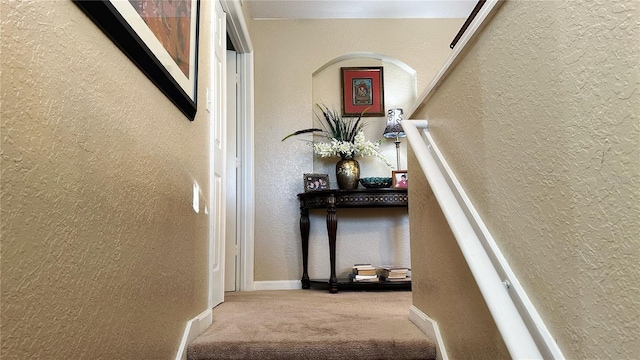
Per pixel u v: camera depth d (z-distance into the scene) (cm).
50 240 77
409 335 168
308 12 395
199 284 182
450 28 410
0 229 64
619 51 63
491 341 112
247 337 166
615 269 65
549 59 82
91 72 94
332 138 390
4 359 65
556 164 80
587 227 71
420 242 185
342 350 158
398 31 408
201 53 202
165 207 140
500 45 104
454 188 135
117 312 102
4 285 65
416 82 404
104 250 97
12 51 69
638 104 59
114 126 104
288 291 348
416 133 156
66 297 81
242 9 346
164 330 136
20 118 70
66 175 83
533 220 89
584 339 73
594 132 69
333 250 338
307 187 371
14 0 69
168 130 147
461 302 135
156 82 132
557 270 81
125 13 107
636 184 60
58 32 81
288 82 399
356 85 410
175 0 153
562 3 77
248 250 369
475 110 121
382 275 358
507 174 101
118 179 105
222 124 270
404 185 368
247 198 375
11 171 67
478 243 105
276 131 393
